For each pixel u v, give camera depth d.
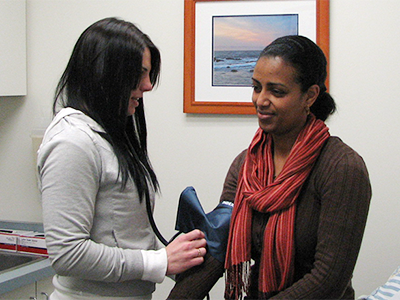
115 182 1.14
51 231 1.06
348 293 1.15
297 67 1.03
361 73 1.96
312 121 1.11
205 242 1.19
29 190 2.35
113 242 1.16
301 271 1.10
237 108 2.06
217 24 2.06
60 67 2.25
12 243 2.14
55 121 1.14
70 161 1.06
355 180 1.01
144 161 1.31
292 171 1.07
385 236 1.97
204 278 1.17
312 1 1.98
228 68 2.07
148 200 1.21
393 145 1.95
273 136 1.14
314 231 1.06
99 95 1.15
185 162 2.15
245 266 1.13
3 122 2.35
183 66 2.12
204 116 2.12
